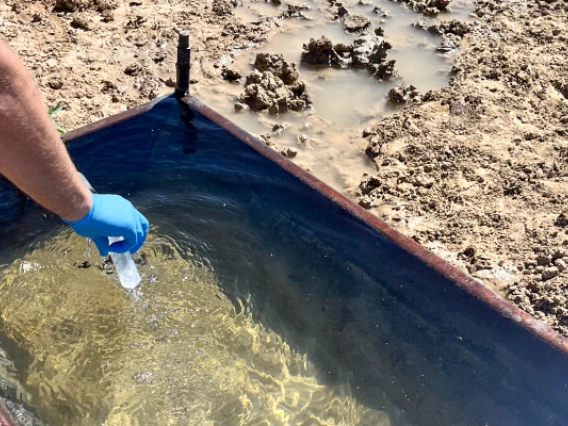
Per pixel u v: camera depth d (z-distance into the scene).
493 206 2.96
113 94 3.61
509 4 4.71
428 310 2.23
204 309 2.47
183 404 2.19
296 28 4.39
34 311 2.38
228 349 2.37
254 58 4.02
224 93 3.69
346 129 3.49
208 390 2.24
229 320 2.44
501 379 2.07
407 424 2.13
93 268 2.53
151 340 2.36
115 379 2.24
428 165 3.16
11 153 1.44
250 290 2.53
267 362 2.33
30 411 2.06
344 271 2.44
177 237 2.66
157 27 4.21
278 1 4.68
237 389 2.24
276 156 2.66
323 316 2.44
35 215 2.60
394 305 2.31
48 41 3.96
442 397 2.16
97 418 2.12
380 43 4.04
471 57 4.10
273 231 2.63
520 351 2.02
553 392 1.96
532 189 3.04
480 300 2.09
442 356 2.19
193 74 3.84
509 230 2.83
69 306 2.41
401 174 3.13
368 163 3.25
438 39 4.34
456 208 2.96
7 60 1.35
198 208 2.74
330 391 2.23
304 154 3.29
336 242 2.46
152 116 2.89
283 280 2.54
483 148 3.29
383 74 3.92
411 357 2.25
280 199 2.61
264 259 2.60
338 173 3.18
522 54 4.08
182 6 4.50
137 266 2.57
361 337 2.35
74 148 2.74
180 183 2.79
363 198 2.99
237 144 2.76
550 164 3.17
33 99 1.43
